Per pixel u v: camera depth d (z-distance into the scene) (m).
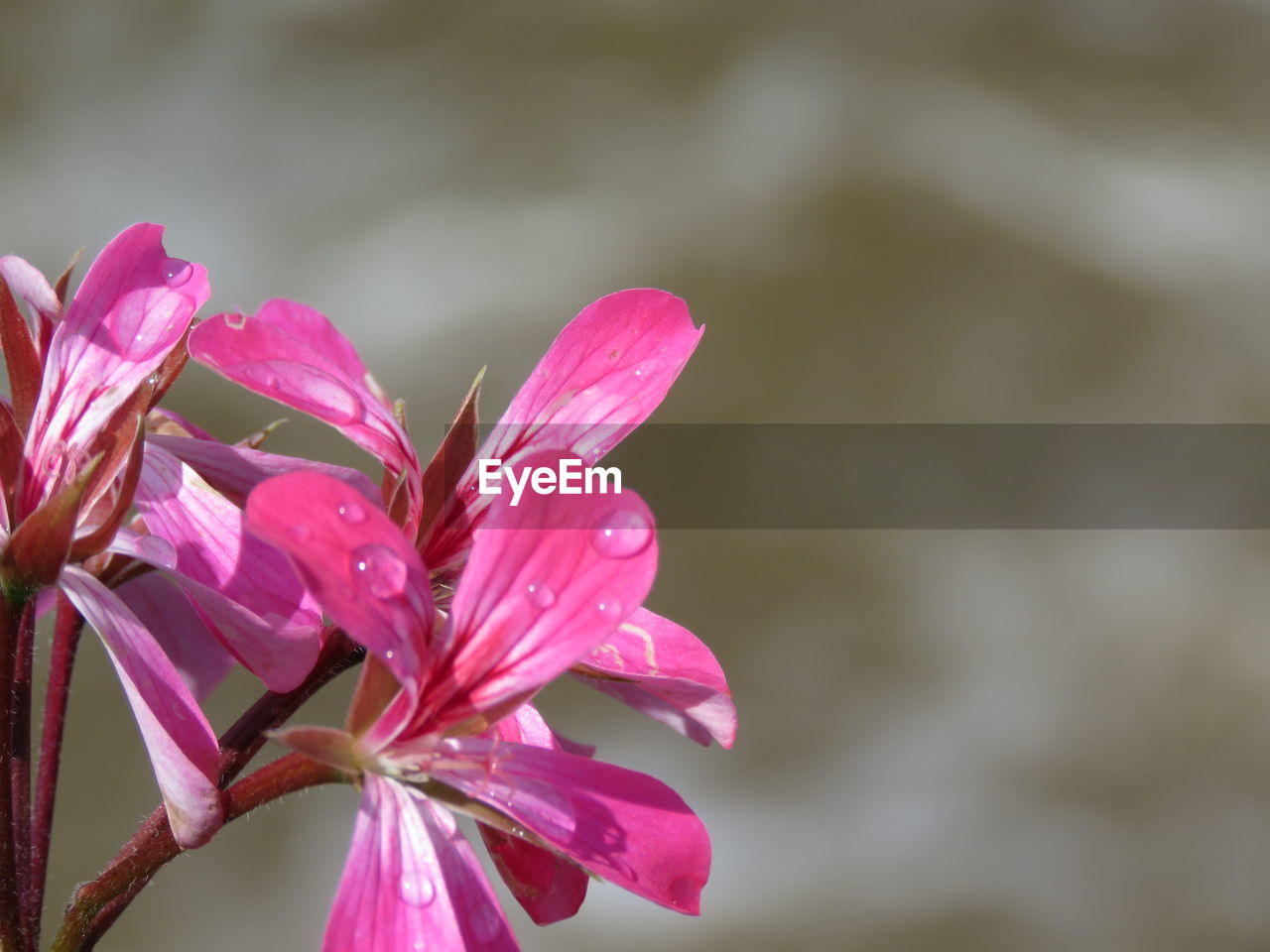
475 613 0.31
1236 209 1.72
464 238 1.69
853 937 1.12
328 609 0.30
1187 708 1.29
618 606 0.31
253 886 1.12
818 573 1.36
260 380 0.32
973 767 1.22
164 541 0.32
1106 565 1.38
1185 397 1.51
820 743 1.25
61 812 1.10
